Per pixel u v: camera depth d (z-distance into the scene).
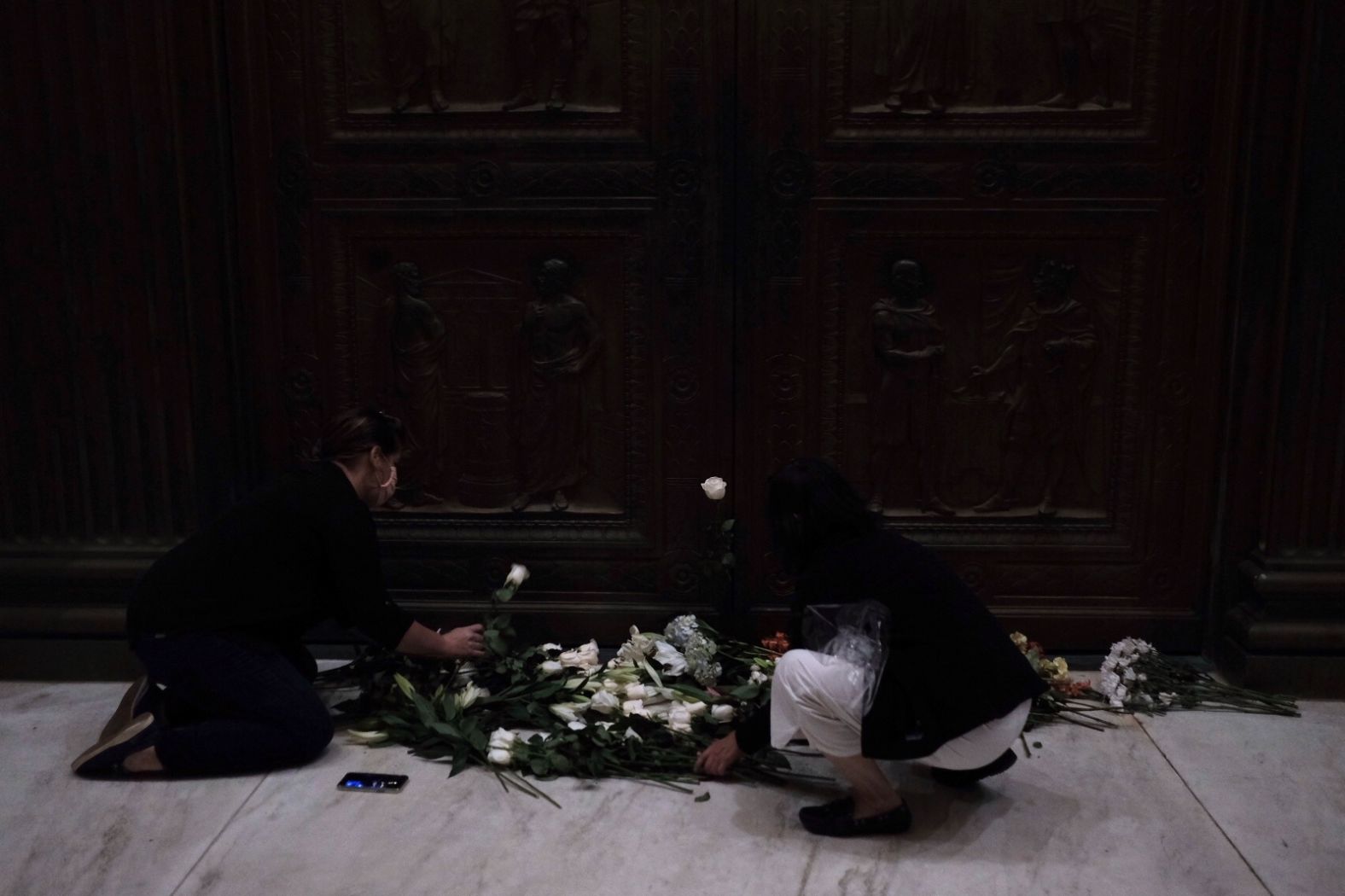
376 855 2.70
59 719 3.45
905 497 3.82
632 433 3.80
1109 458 3.77
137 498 3.72
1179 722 3.40
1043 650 3.78
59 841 2.76
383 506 3.88
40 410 3.67
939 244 3.67
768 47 3.57
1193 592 3.82
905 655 2.64
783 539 2.75
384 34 3.62
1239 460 3.63
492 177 3.67
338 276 3.75
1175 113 3.56
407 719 3.27
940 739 2.63
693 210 3.66
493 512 3.87
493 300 3.76
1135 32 3.54
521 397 3.81
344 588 3.09
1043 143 3.59
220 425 3.74
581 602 3.89
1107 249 3.66
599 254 3.72
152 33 3.50
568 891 2.57
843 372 3.75
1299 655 3.55
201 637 3.01
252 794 2.97
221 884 2.59
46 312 3.62
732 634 3.88
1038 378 3.72
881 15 3.55
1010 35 3.56
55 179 3.56
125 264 3.61
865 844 2.75
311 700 3.08
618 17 3.58
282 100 3.65
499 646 3.33
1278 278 3.50
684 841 2.76
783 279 3.69
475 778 3.06
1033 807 2.91
